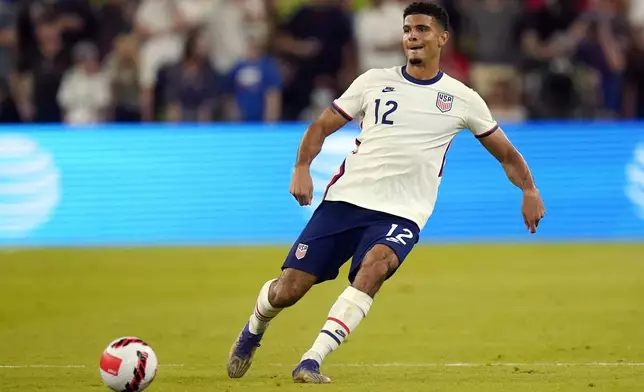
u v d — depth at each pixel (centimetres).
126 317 4188
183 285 5097
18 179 6788
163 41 7725
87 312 4331
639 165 6962
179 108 7506
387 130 2769
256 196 6900
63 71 7681
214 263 5847
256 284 5100
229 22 7719
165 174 6894
